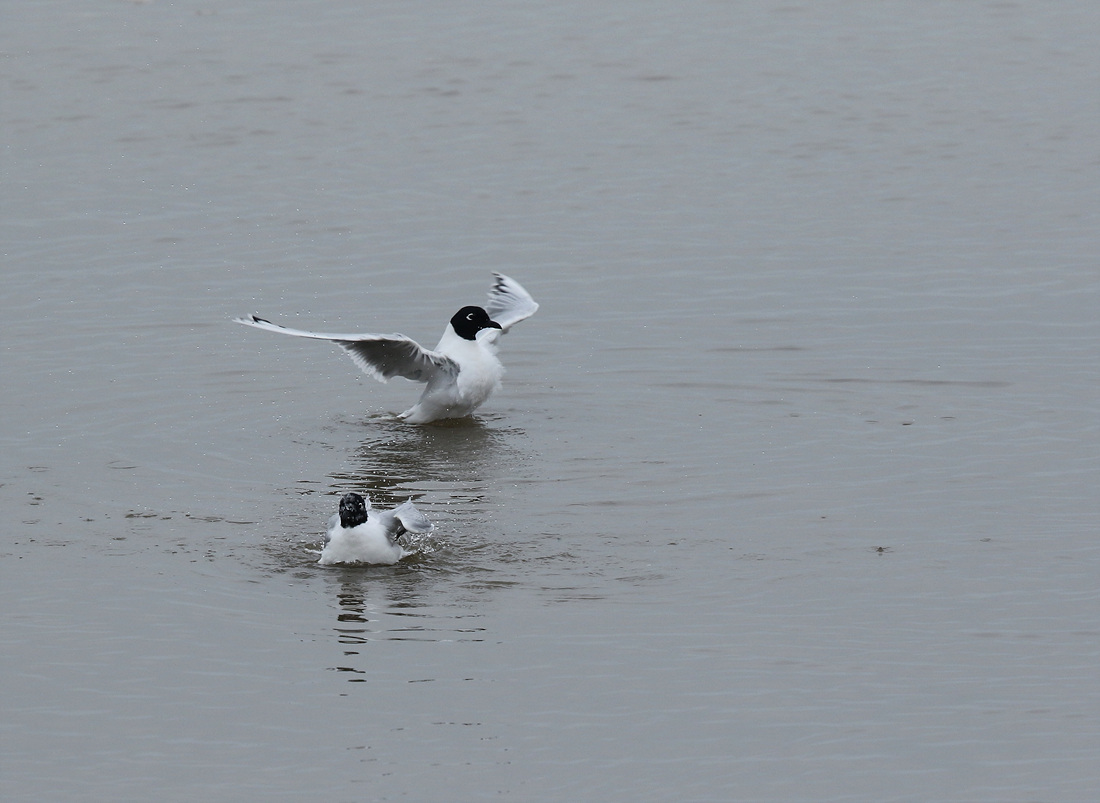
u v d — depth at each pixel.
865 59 37.00
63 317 22.78
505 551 14.72
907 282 24.05
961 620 13.02
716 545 14.80
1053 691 11.75
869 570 14.11
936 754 10.88
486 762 10.84
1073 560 14.26
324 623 13.06
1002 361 20.66
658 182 29.31
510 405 19.62
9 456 17.52
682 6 41.03
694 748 10.98
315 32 39.09
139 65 36.59
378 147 31.47
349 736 11.21
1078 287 23.64
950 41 38.31
